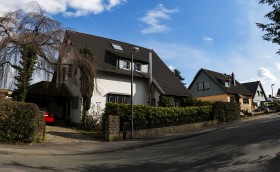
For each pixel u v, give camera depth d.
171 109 23.30
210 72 55.03
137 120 20.56
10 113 15.41
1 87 18.22
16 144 15.21
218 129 23.45
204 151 14.00
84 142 17.48
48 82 20.83
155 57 34.97
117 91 27.50
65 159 12.58
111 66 27.72
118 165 11.41
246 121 30.31
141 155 13.68
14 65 18.31
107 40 31.69
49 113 25.25
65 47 20.02
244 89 56.44
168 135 20.98
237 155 12.74
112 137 18.50
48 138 17.80
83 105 24.45
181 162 11.80
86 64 22.53
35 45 18.38
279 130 20.00
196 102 30.50
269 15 15.24
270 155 12.45
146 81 30.00
